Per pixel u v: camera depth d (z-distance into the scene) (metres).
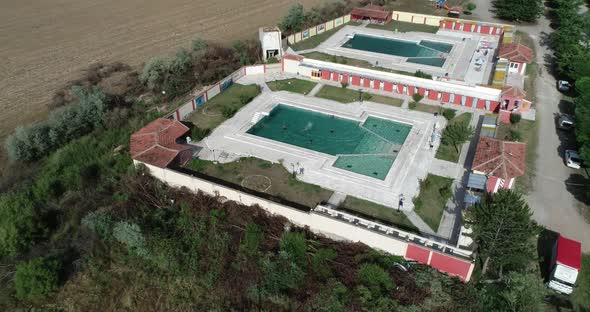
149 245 36.94
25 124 55.66
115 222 38.81
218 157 48.38
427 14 95.75
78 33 87.12
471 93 57.91
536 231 33.22
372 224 36.34
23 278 33.06
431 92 58.97
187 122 54.88
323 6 96.31
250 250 36.34
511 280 31.77
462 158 47.66
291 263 34.53
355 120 55.22
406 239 35.41
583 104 50.06
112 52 78.06
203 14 97.12
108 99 57.81
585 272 34.75
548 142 50.53
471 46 78.44
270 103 59.19
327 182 44.34
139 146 46.31
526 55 66.44
